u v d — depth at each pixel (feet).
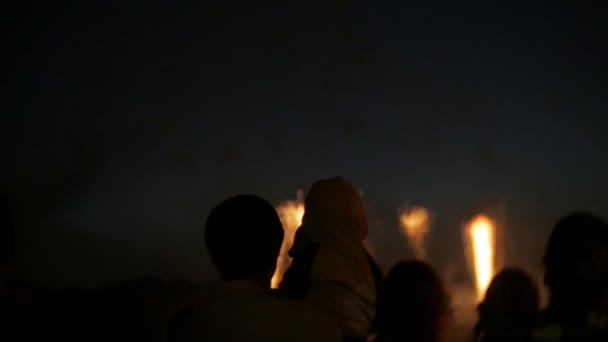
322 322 8.13
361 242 10.96
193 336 7.69
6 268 7.24
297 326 7.88
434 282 8.63
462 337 9.45
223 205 8.45
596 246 7.32
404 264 8.86
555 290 7.55
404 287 8.57
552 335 7.38
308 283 10.40
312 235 10.78
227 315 7.73
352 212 10.76
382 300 8.83
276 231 8.48
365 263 10.34
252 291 8.04
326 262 10.04
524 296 8.29
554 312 7.54
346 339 9.66
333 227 10.64
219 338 7.63
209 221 8.43
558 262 7.48
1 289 7.22
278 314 7.84
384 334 8.77
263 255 8.27
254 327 7.68
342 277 9.90
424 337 8.52
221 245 8.22
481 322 8.61
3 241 7.16
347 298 9.77
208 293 8.18
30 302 7.61
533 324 7.68
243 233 8.16
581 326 7.25
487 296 8.52
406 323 8.55
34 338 7.20
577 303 7.35
